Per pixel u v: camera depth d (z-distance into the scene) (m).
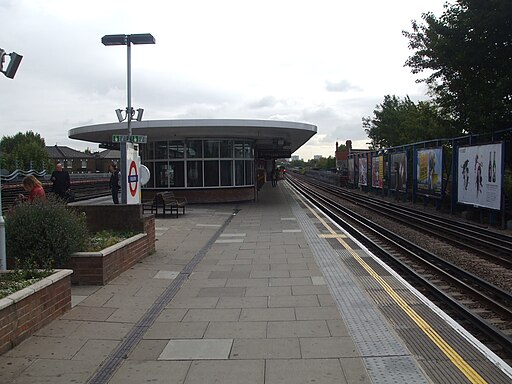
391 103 58.28
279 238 12.98
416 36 25.22
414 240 14.52
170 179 24.75
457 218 21.11
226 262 9.59
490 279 9.17
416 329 5.41
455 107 24.45
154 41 15.34
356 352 4.71
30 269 5.98
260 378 4.16
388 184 35.62
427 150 26.59
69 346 4.95
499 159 17.11
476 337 5.70
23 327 5.09
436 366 4.36
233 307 6.40
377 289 7.29
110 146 29.70
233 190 25.53
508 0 17.75
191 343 5.05
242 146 25.92
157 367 4.43
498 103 20.30
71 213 7.93
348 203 31.97
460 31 19.97
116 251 8.19
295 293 7.08
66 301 6.13
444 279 8.89
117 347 4.93
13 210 7.49
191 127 22.02
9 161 68.19
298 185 59.09
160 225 15.92
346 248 11.24
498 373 4.21
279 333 5.32
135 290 7.30
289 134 26.00
